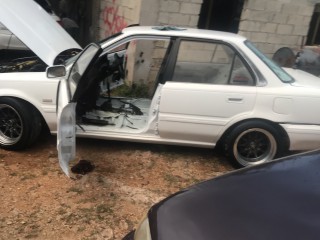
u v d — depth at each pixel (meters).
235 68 4.75
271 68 4.78
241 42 4.76
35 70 5.05
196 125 4.78
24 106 4.76
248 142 4.91
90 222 3.80
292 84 4.80
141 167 4.87
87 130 4.88
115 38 4.84
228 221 2.19
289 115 4.73
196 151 5.42
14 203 3.97
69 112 4.12
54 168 4.65
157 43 7.04
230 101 4.70
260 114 4.73
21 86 4.72
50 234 3.60
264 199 2.36
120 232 3.71
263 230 2.10
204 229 2.16
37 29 5.26
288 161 2.80
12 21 5.02
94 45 4.75
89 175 4.54
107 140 5.43
